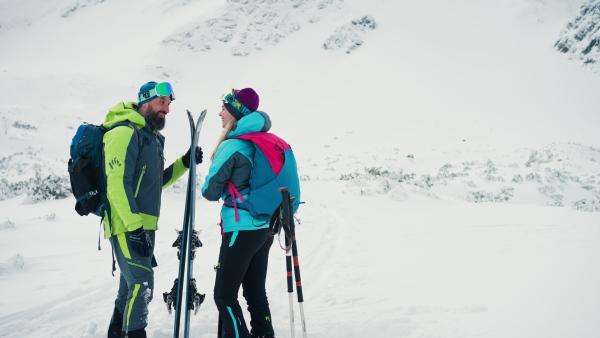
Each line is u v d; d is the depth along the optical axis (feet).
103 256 24.84
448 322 13.50
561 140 165.37
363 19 316.81
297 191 12.33
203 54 306.14
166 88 12.86
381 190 54.19
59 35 402.52
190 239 11.72
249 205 11.84
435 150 144.46
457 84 237.25
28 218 37.55
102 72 276.00
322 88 254.06
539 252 23.07
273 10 337.72
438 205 47.26
